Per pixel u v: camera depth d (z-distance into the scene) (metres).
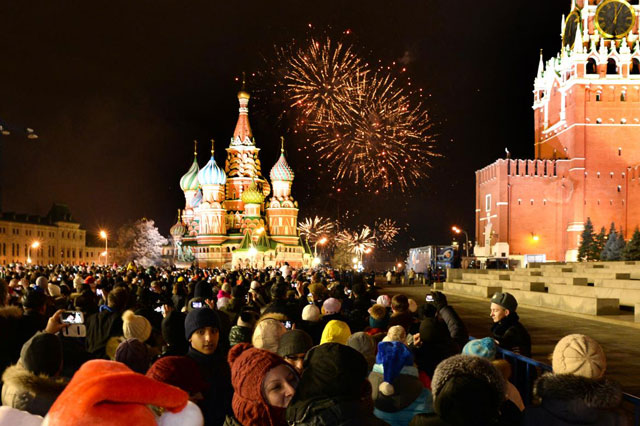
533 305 27.89
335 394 3.14
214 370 5.19
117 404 2.19
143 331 6.67
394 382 4.35
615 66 99.12
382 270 146.88
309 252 130.38
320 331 8.02
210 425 4.94
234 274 26.14
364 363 3.26
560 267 38.12
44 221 138.12
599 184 92.31
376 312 8.14
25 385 3.31
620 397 3.41
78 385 2.21
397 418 4.34
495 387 3.27
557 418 3.41
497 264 58.09
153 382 2.31
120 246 136.25
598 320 21.45
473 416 3.13
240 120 128.75
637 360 13.07
